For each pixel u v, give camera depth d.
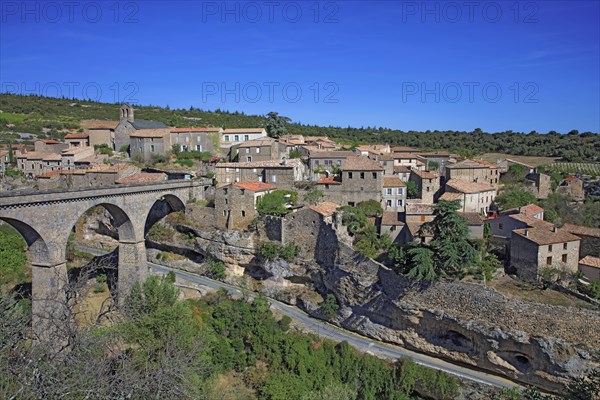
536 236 58.53
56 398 24.56
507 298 50.91
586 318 46.59
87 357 30.25
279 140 114.81
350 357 55.97
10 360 28.45
